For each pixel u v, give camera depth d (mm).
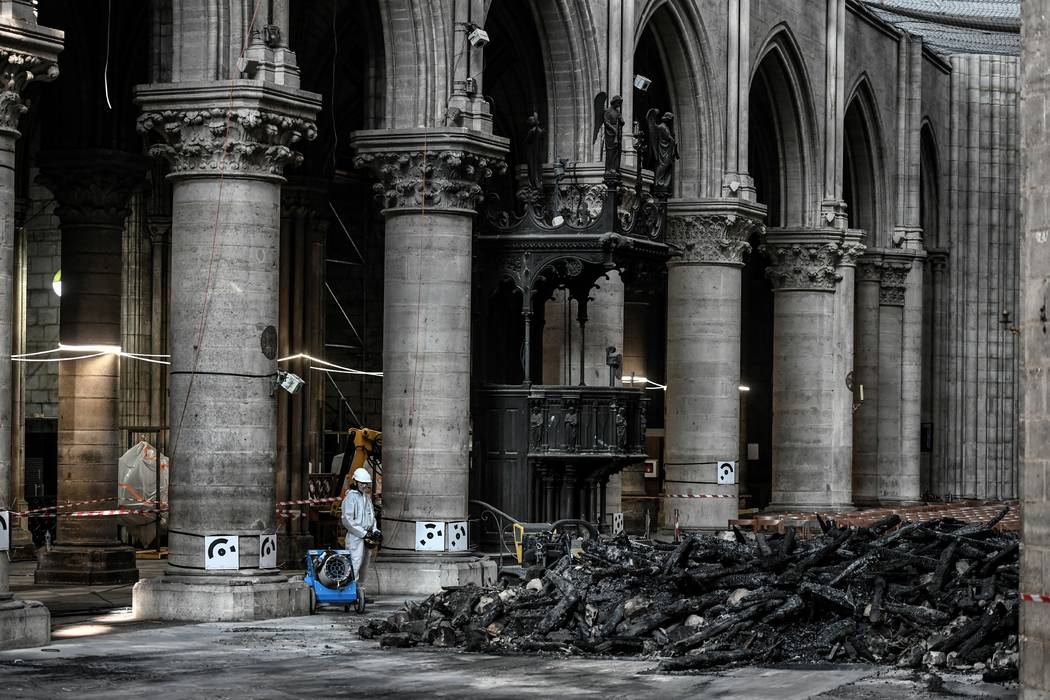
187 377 30719
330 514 47000
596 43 43188
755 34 52438
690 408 50406
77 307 39844
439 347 36344
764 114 57469
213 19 30750
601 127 42375
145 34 39969
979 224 76188
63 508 39688
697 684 23047
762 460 76312
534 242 39062
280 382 31266
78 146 39469
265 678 23312
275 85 30812
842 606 26719
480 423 39875
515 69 48594
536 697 21938
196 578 30391
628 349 66125
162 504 48594
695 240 50125
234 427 30656
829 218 57469
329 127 46375
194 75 30781
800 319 57844
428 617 28219
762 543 30234
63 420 39906
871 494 66438
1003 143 76250
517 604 28031
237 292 30750
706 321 50250
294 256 46000
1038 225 19906
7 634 25844
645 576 28656
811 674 23938
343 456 50125
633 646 26391
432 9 36281
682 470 50438
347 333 61656
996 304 76438
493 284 39562
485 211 39406
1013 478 77000
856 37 61875
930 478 76062
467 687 22750
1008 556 27922
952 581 27719
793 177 57500
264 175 31000
